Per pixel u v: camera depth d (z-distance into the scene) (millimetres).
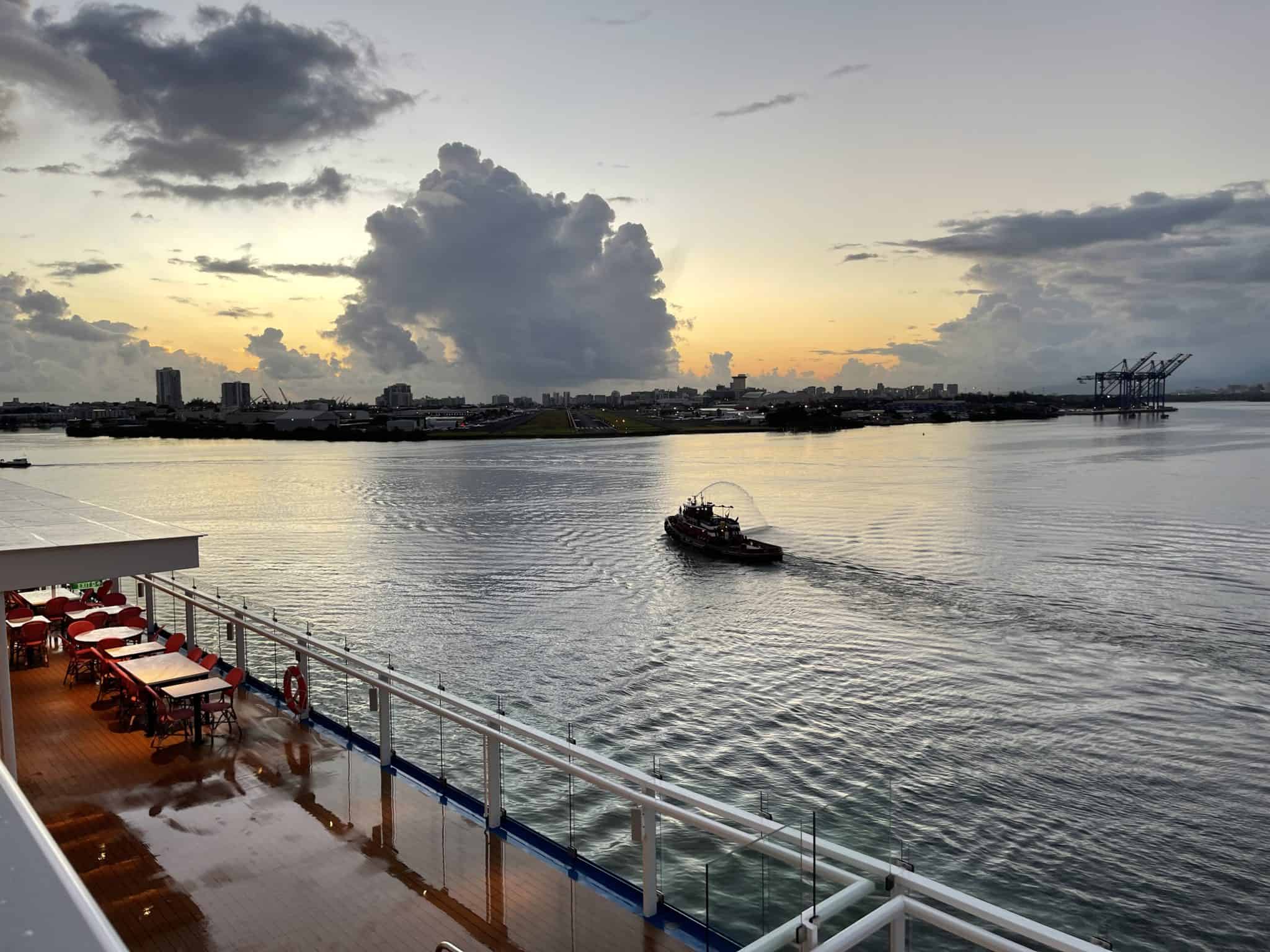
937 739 33469
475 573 68312
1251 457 175125
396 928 10320
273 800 13500
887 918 7082
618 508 113562
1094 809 27750
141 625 20797
